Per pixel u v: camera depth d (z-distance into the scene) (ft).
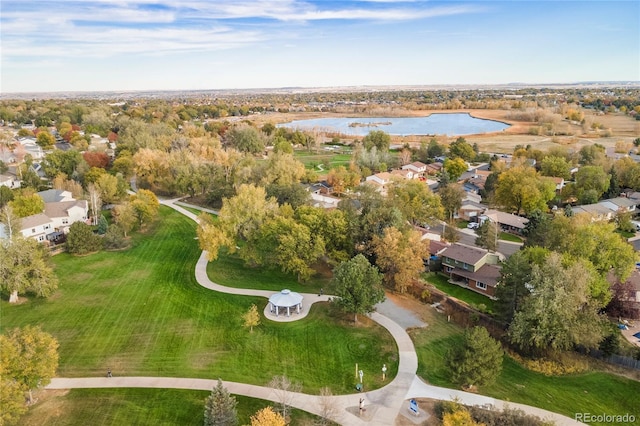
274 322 180.45
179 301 197.88
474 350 136.05
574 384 144.66
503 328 170.71
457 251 236.02
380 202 256.52
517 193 328.49
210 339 168.14
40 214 275.80
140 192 308.60
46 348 129.59
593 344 153.07
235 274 226.99
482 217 317.63
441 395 136.98
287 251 206.80
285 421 121.39
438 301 198.70
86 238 252.01
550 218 290.76
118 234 263.08
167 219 318.45
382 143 588.50
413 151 588.50
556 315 151.53
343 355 158.81
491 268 224.33
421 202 294.25
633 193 361.10
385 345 164.76
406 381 143.74
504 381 144.97
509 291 167.63
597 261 196.34
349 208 243.19
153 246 266.36
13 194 307.78
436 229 302.04
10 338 128.06
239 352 159.94
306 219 223.71
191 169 369.50
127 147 462.19
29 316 183.11
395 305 196.24
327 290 209.36
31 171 375.25
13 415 118.11
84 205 302.04
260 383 142.82
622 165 404.98
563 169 422.00
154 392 137.59
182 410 129.70
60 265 235.20
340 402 133.49
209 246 222.69
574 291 153.79
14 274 188.75
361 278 174.50
